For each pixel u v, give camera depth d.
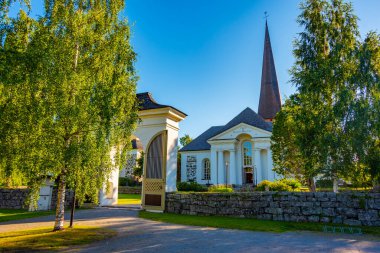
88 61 9.16
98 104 8.45
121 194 34.25
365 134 12.97
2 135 6.88
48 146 7.71
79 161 7.96
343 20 16.50
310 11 17.41
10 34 7.15
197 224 11.57
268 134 37.25
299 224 11.63
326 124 14.30
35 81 7.07
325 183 15.14
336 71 14.90
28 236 8.69
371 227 10.88
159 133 16.72
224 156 40.56
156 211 15.89
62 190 9.78
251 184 36.81
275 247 7.57
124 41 9.98
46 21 8.44
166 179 16.09
